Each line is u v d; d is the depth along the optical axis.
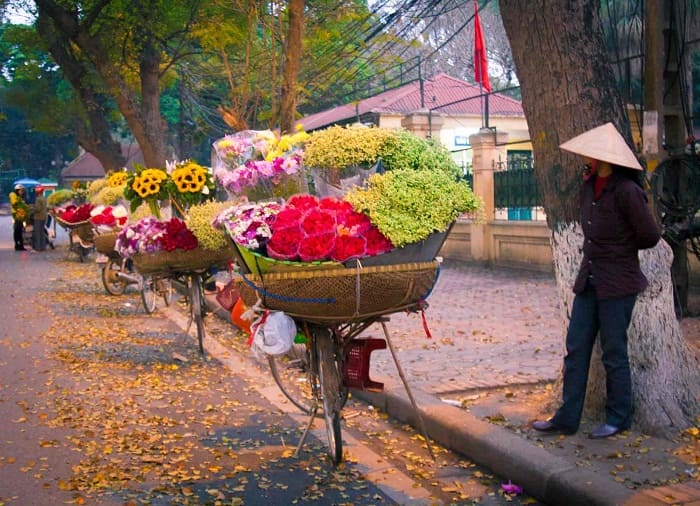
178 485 4.80
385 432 5.92
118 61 21.53
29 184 54.59
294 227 4.68
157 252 8.44
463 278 15.23
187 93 29.61
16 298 13.70
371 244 4.74
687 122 9.69
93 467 5.09
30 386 7.32
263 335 4.87
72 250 22.00
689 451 4.83
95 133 23.78
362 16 15.34
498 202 17.06
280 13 12.87
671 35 9.52
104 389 7.20
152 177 9.13
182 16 19.75
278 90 16.25
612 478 4.38
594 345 5.43
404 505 4.53
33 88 25.75
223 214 5.06
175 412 6.48
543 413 5.66
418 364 7.47
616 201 4.90
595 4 5.40
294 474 5.02
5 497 4.61
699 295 10.86
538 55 5.41
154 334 10.24
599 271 4.97
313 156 5.32
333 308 4.82
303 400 6.84
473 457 5.19
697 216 10.16
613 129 5.00
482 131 17.19
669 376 5.27
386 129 5.25
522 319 10.09
